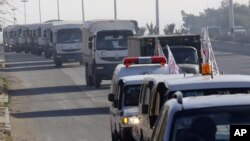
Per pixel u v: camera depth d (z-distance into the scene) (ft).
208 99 56.85
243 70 296.92
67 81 316.40
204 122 54.34
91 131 160.25
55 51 411.13
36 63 473.67
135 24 284.00
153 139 60.54
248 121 53.57
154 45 198.29
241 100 55.36
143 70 135.33
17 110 213.25
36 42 585.63
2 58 543.39
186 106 55.57
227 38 499.51
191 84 77.30
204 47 125.39
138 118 108.47
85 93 257.75
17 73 384.27
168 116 55.77
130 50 222.28
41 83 311.88
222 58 391.86
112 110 133.28
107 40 272.10
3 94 260.62
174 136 54.24
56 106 219.61
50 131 164.35
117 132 126.72
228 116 54.13
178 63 188.85
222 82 76.69
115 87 134.82
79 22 418.10
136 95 123.44
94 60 273.33
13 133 162.71
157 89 82.84
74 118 187.32
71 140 147.95
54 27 413.59
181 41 196.34
